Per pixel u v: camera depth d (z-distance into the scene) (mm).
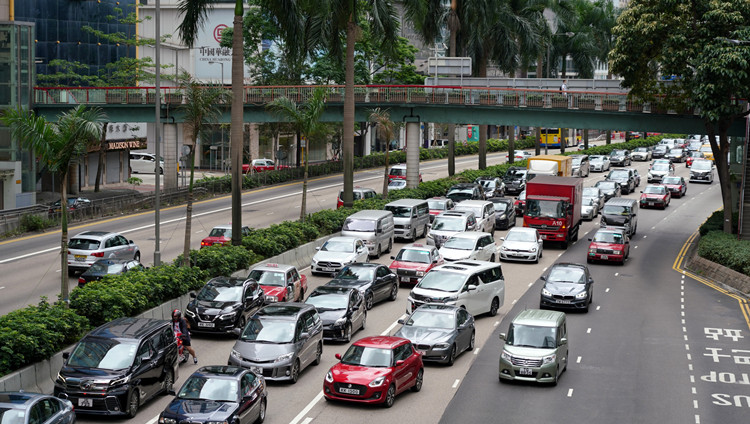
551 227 50062
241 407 19281
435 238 46531
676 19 48469
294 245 42562
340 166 92375
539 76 93562
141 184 83750
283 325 24750
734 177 59094
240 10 38438
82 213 54750
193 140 36875
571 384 24969
